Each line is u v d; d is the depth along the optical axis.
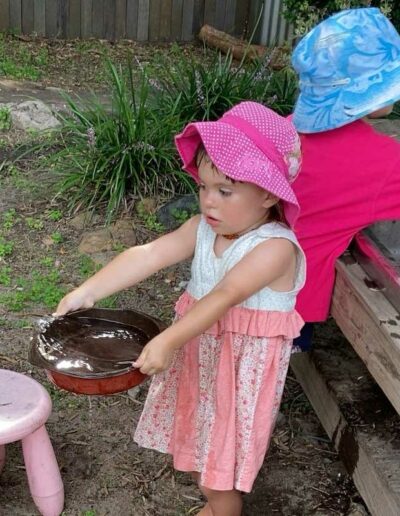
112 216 4.28
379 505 2.26
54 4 8.19
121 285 2.13
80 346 2.12
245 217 1.94
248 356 2.02
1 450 2.49
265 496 2.54
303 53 2.45
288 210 1.93
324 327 2.96
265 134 1.90
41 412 2.20
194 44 8.48
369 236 2.54
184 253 2.15
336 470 2.66
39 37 8.23
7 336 3.29
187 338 1.87
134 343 2.15
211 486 2.07
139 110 4.68
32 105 5.59
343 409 2.53
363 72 2.39
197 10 8.52
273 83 5.30
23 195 4.48
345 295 2.50
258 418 2.05
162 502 2.50
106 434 2.77
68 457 2.65
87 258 3.92
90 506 2.45
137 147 4.45
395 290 2.29
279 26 7.64
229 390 2.04
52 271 3.81
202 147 1.94
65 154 4.64
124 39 8.46
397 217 2.47
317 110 2.46
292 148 1.95
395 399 2.19
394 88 2.38
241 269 1.93
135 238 4.11
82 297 2.11
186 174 4.45
